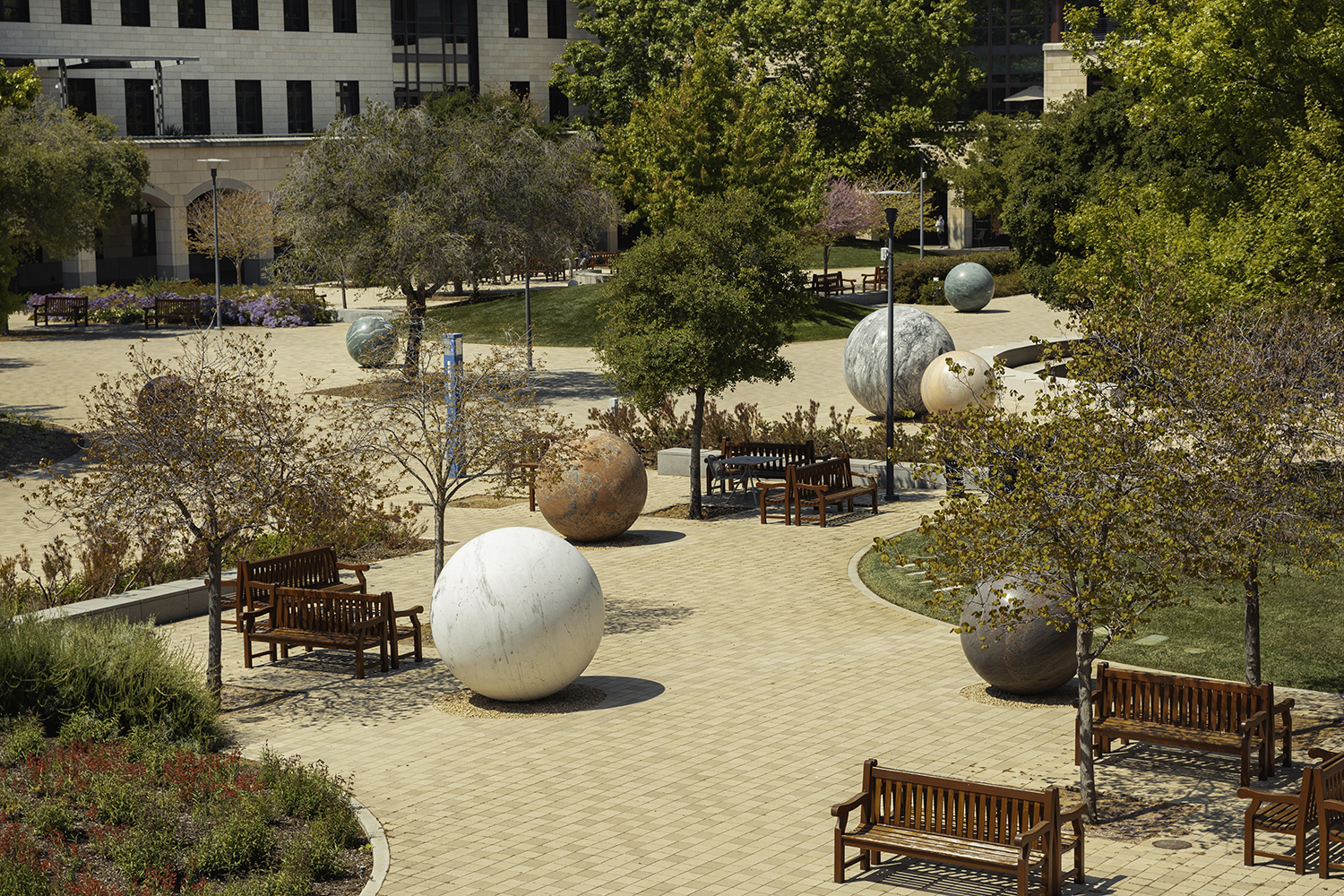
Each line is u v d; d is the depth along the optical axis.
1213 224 21.95
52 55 62.88
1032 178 34.84
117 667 14.03
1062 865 10.71
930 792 10.65
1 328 50.38
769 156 48.56
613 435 23.00
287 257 38.41
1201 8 21.17
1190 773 12.82
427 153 37.88
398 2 72.75
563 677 14.79
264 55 69.19
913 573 20.23
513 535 14.97
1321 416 14.59
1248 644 13.57
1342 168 18.86
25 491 27.02
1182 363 12.69
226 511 14.73
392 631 16.55
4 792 11.40
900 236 87.19
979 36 86.56
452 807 12.02
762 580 20.36
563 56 70.62
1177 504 11.47
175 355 43.28
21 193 49.34
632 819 11.70
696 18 65.25
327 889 10.45
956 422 12.06
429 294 38.44
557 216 38.84
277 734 14.18
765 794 12.23
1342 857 10.71
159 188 65.12
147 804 11.33
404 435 19.27
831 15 65.69
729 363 23.69
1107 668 13.42
